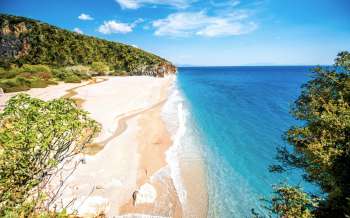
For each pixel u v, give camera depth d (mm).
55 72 62031
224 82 102125
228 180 17969
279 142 26016
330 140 9492
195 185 17031
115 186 15453
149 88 56938
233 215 14109
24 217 5973
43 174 7168
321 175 9891
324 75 12094
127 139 23672
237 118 36562
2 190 5781
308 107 12422
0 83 40375
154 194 15203
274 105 46969
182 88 73812
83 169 16500
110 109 33219
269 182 17781
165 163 19844
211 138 26953
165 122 31406
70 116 7516
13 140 5996
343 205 8539
